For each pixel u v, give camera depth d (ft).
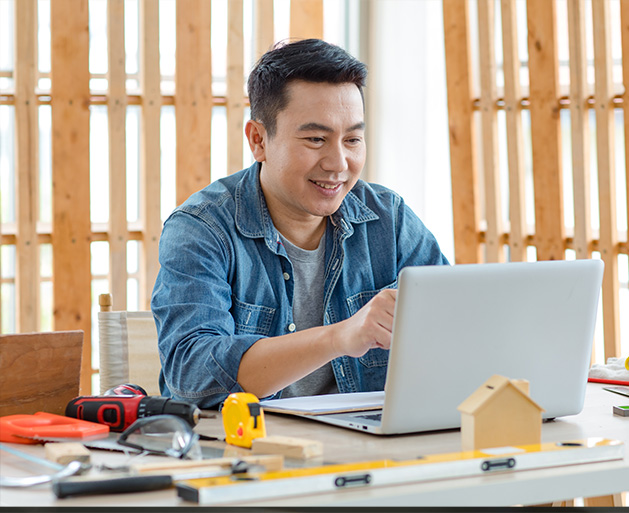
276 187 5.10
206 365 4.32
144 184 12.50
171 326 4.67
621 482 2.98
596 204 12.28
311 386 5.26
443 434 3.62
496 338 3.64
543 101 12.43
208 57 12.69
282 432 3.66
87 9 12.14
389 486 2.69
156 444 3.14
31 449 3.33
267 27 13.08
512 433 3.16
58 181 12.12
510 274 3.60
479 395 3.16
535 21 12.38
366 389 5.32
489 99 12.98
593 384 5.06
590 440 3.17
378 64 14.55
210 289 4.74
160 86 12.51
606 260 11.79
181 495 2.54
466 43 13.15
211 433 3.67
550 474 2.86
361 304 5.53
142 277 12.64
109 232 12.44
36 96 12.09
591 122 12.21
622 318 11.93
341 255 5.44
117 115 12.36
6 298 12.30
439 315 3.46
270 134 5.00
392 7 14.32
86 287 12.28
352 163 4.95
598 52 11.71
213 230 5.03
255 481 2.55
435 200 14.14
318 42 4.92
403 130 14.35
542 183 12.52
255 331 5.15
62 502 2.55
